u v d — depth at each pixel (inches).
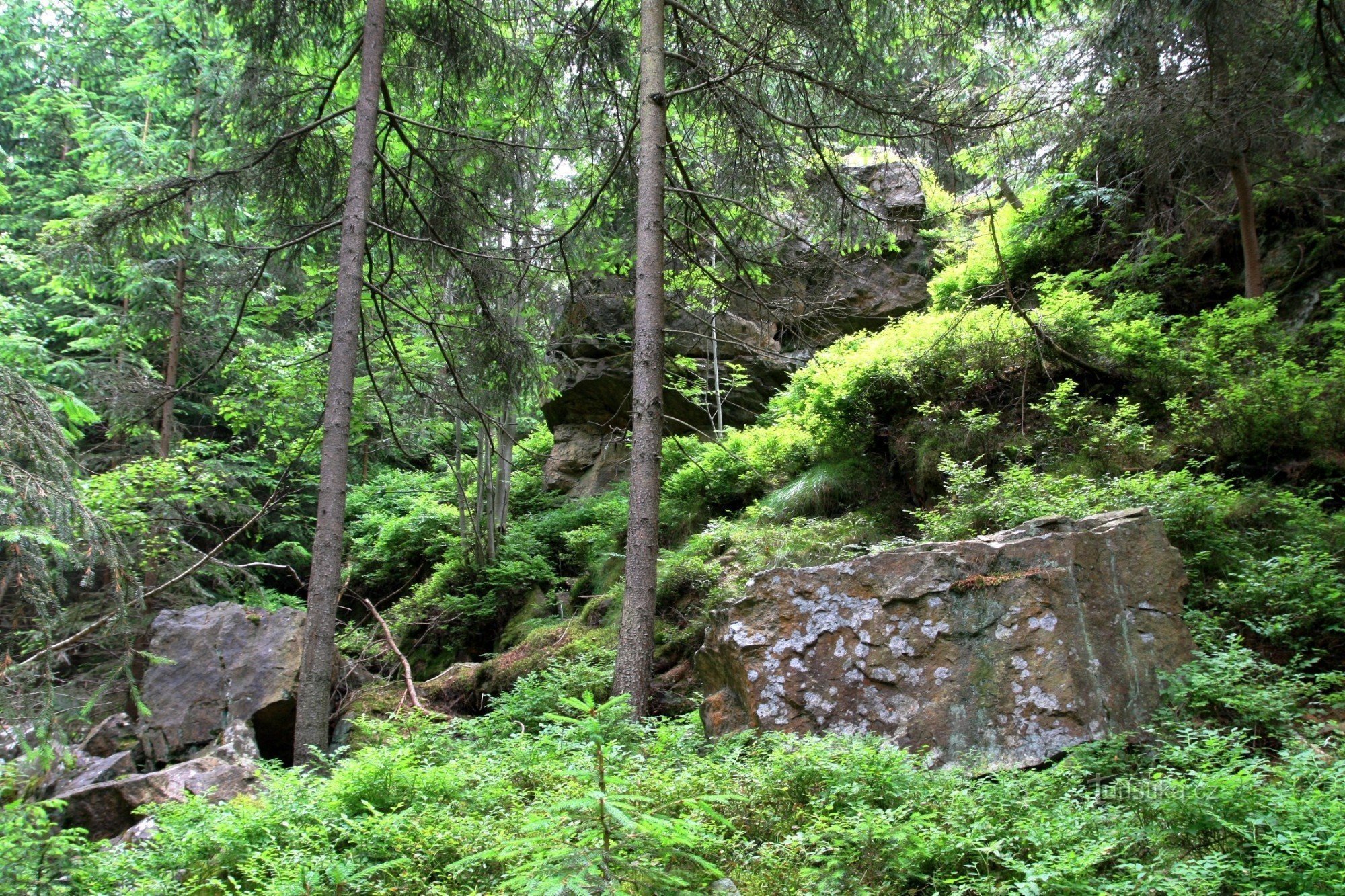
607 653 344.2
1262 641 224.5
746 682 226.1
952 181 375.9
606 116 398.9
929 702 202.2
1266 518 271.6
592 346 601.6
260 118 401.4
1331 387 303.1
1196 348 354.9
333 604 314.7
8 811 158.4
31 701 167.9
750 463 439.2
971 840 137.1
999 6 336.8
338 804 186.7
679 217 373.1
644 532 284.5
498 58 406.6
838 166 357.7
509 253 421.1
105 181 593.0
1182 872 118.3
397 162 444.1
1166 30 345.7
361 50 388.8
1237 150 370.3
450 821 165.2
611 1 374.6
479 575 533.0
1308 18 269.6
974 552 215.0
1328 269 392.8
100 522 185.8
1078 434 339.9
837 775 165.3
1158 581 212.2
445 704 380.8
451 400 450.6
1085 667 193.5
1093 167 472.4
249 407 520.4
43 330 668.1
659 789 163.8
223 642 359.6
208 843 179.8
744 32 326.0
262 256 425.4
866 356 400.2
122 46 650.8
